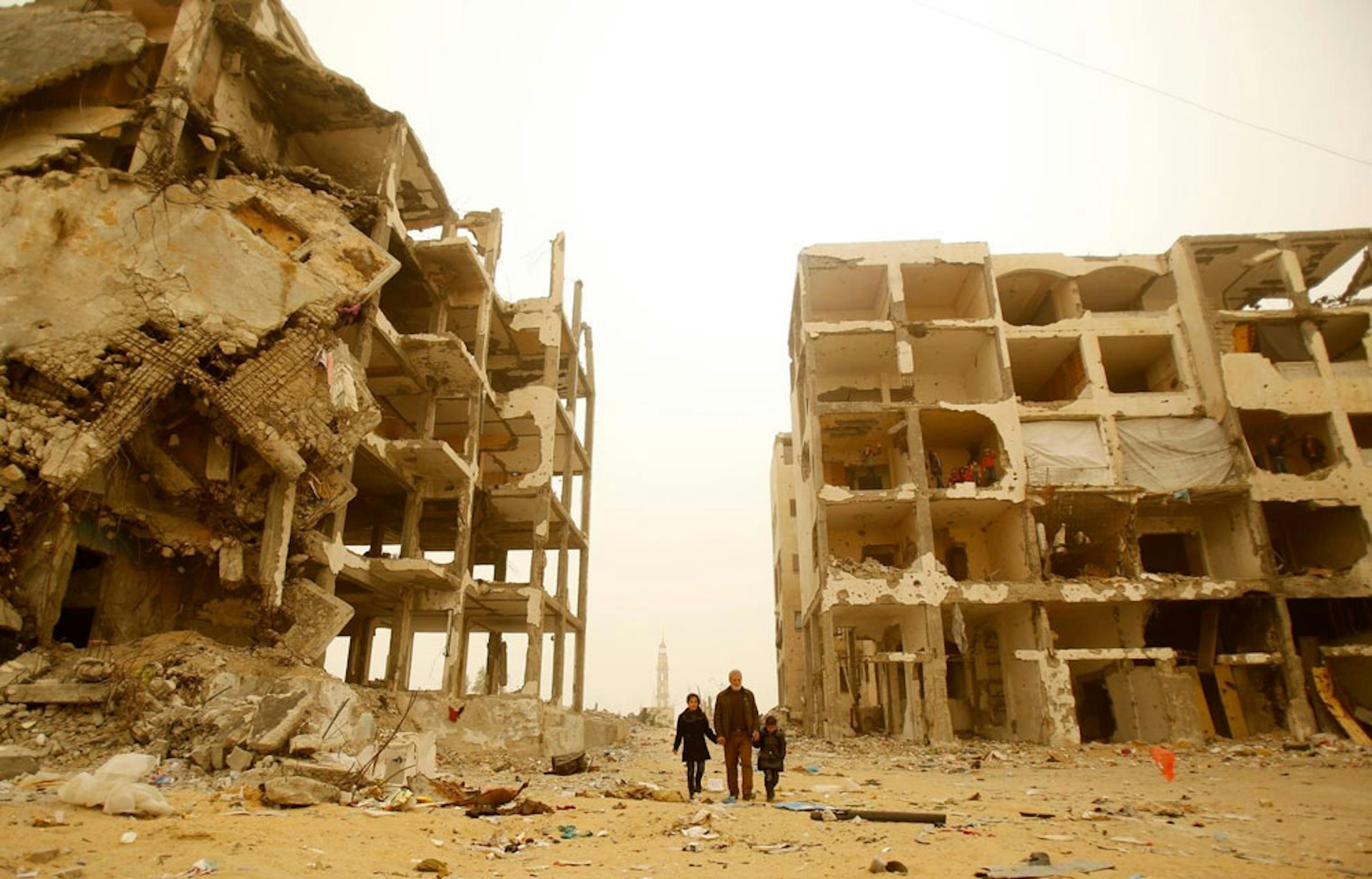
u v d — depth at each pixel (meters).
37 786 9.10
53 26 18.23
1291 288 31.70
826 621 27.64
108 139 17.69
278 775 10.84
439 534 32.66
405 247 25.31
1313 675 27.45
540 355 35.59
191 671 12.87
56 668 12.88
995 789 14.53
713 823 9.29
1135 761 21.64
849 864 7.11
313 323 17.23
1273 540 31.73
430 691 21.77
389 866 6.68
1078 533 30.64
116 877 5.70
